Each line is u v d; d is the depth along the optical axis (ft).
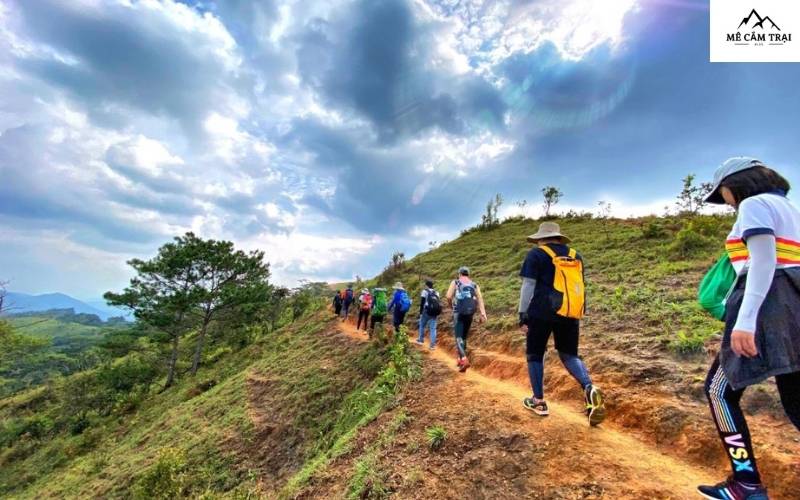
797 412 6.59
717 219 44.57
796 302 6.12
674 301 23.03
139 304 100.27
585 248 48.24
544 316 12.37
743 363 6.51
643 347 17.80
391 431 17.26
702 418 11.69
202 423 46.68
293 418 35.29
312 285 150.20
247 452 34.37
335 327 62.28
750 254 6.39
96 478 47.16
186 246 104.73
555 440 12.03
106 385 106.63
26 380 221.25
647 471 10.10
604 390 15.31
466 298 22.76
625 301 25.14
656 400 13.41
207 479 32.40
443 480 12.30
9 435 104.53
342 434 25.85
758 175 7.06
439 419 16.35
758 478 7.03
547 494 10.00
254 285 113.91
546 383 18.56
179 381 98.17
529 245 62.95
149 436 53.26
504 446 12.51
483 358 25.80
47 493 50.62
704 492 7.86
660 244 41.83
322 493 15.96
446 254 79.15
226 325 128.57
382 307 46.29
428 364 26.55
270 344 78.74
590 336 21.17
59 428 101.45
